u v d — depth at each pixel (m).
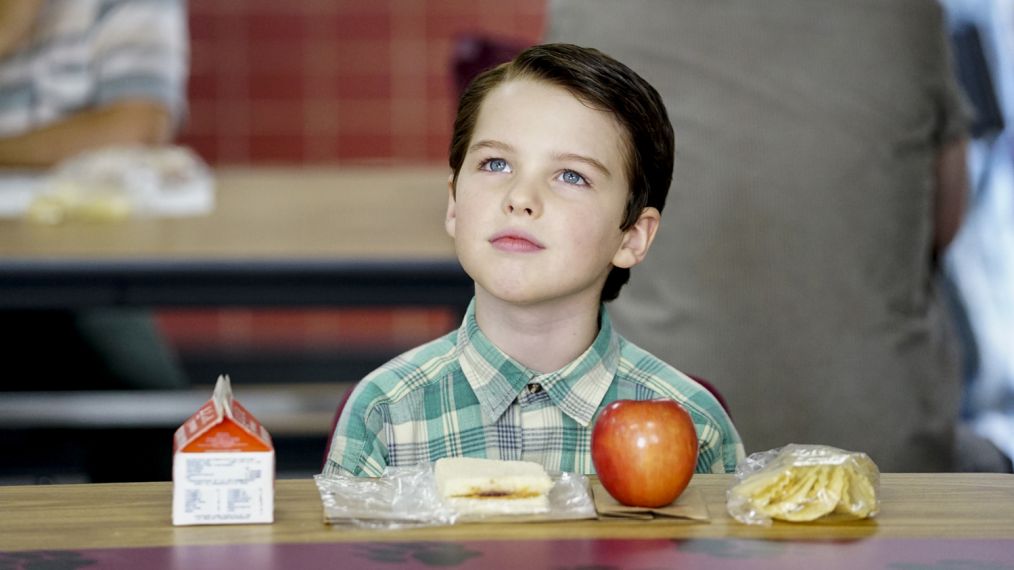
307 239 4.23
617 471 1.72
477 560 1.53
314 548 1.58
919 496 1.82
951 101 3.48
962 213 3.68
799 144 3.35
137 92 6.14
